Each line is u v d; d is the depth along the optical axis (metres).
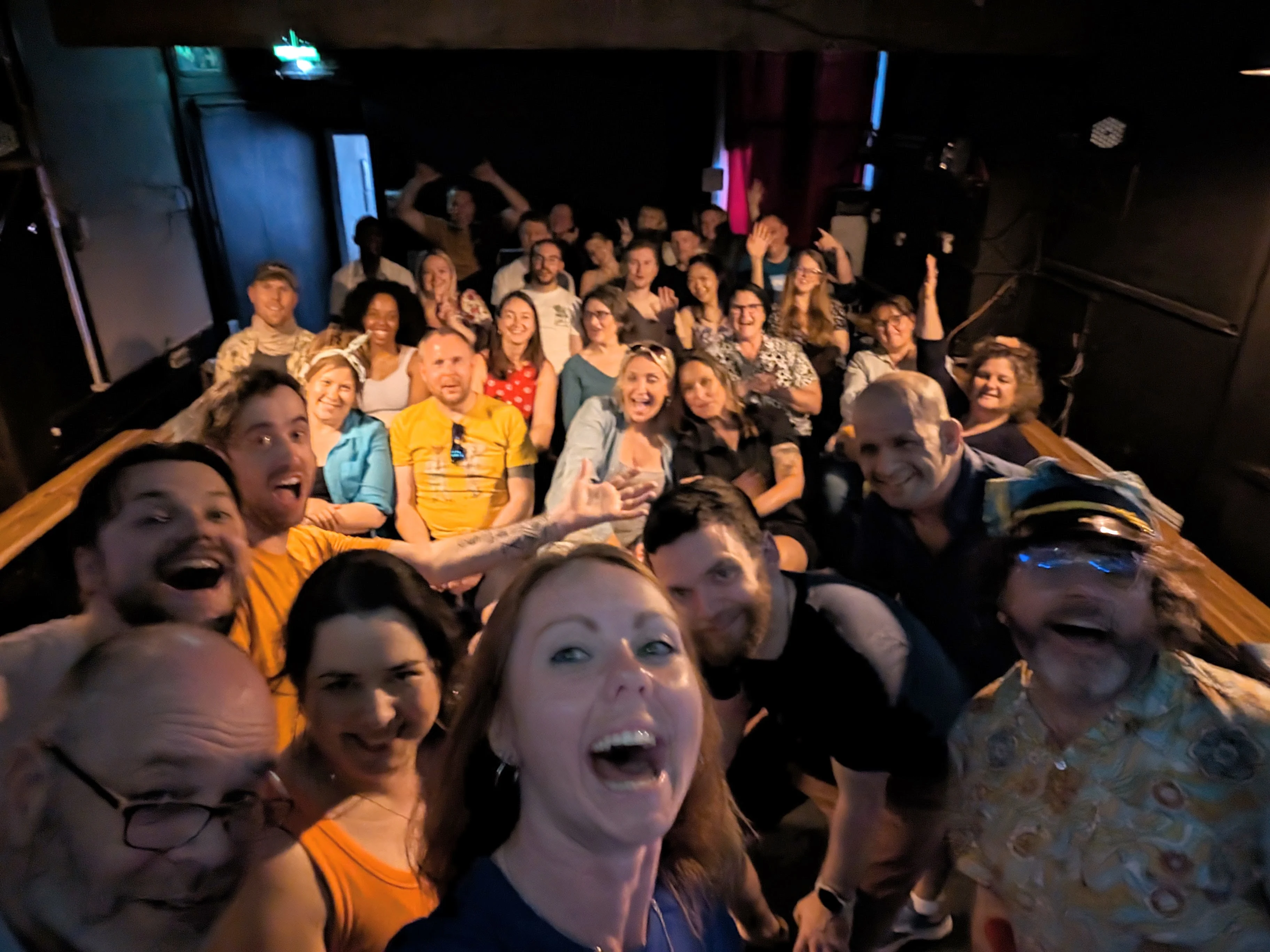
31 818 0.92
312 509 2.23
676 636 0.88
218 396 1.59
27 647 1.17
